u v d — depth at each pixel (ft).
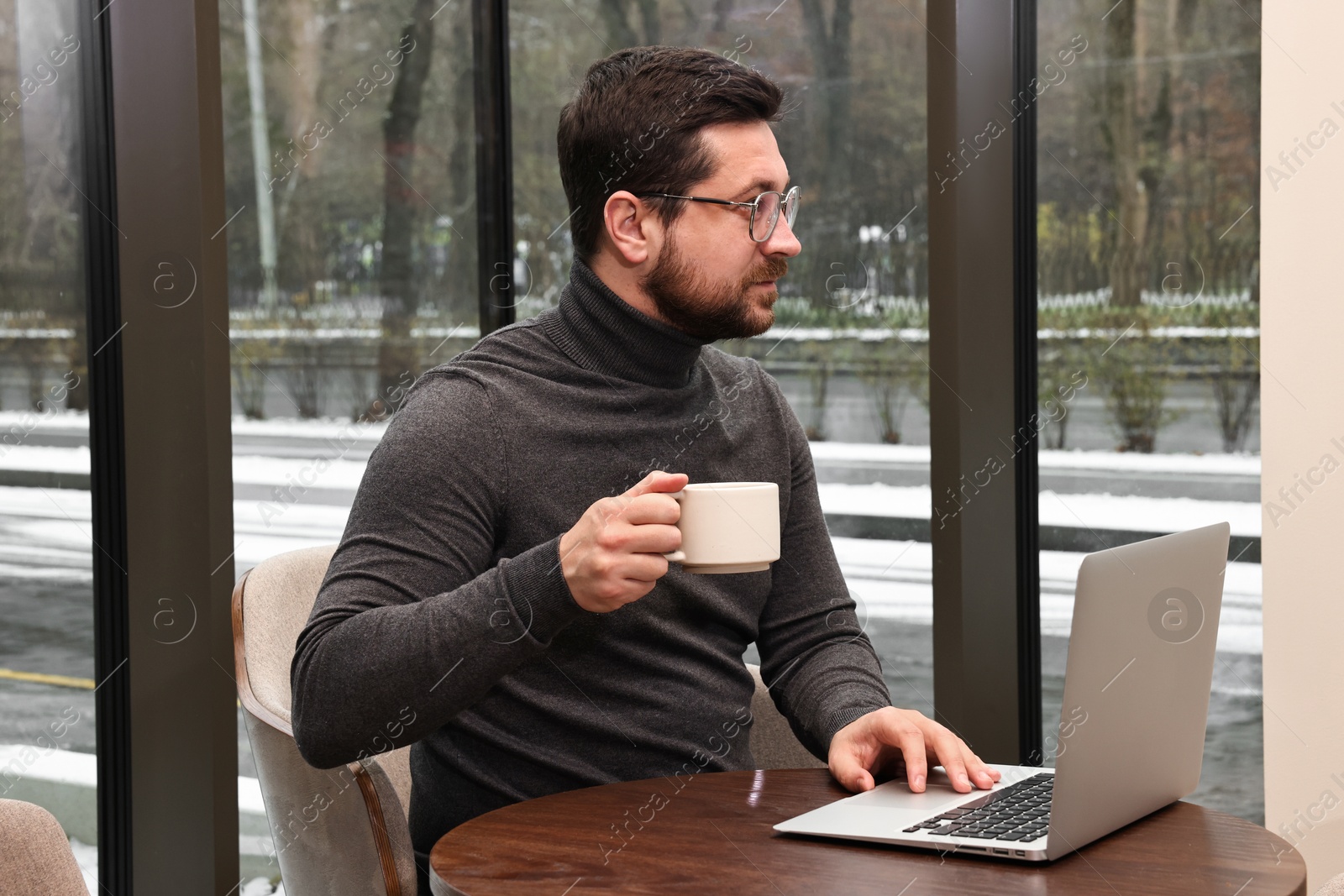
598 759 4.12
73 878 2.97
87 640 5.97
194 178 5.85
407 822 4.20
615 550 3.28
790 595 4.76
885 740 3.77
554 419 4.19
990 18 6.42
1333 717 5.76
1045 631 6.82
